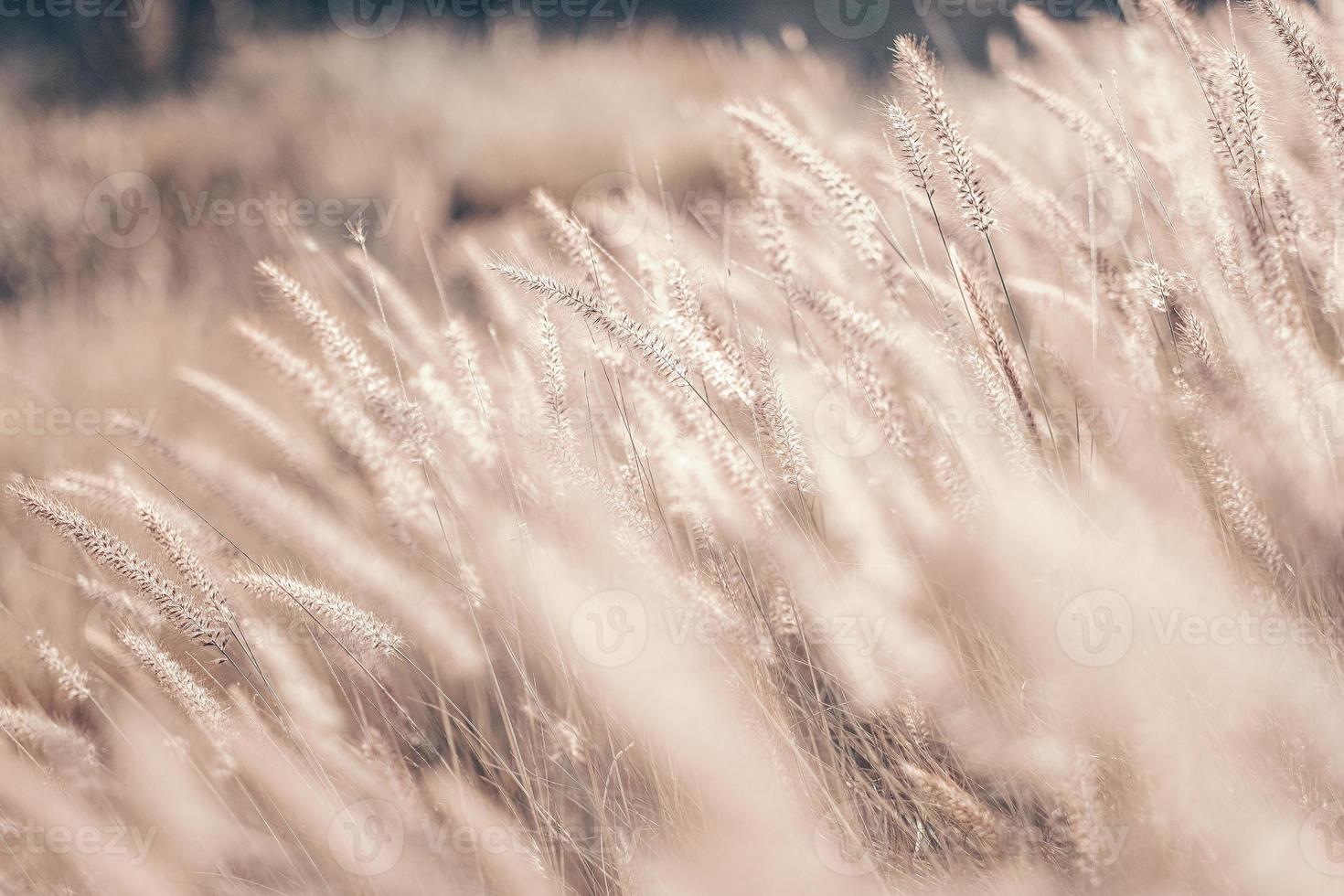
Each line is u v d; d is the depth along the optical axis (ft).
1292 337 5.87
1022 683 5.89
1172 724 5.69
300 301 6.20
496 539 6.32
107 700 6.44
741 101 6.13
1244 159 5.87
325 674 6.44
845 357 6.03
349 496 6.63
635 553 6.05
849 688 5.99
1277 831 5.61
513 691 6.32
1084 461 6.09
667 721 5.93
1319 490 5.86
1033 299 6.37
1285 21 5.77
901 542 6.08
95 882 6.04
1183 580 5.82
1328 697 5.70
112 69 18.57
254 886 6.11
